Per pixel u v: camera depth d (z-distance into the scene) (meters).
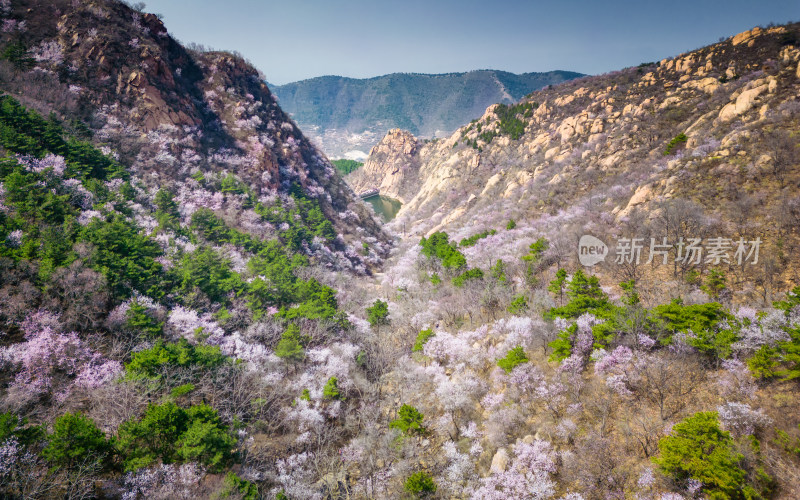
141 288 44.91
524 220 82.19
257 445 35.22
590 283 41.53
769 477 21.00
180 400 34.62
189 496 24.95
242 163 95.94
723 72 95.94
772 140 51.16
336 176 130.50
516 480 27.45
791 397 25.41
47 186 53.22
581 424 30.03
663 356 32.31
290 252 75.44
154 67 92.56
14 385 29.19
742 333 29.81
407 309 60.91
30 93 74.25
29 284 35.78
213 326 45.12
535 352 39.22
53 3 90.12
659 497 23.11
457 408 37.28
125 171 72.19
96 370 33.12
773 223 42.69
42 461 23.98
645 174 70.44
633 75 132.12
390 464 34.34
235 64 118.69
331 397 41.56
